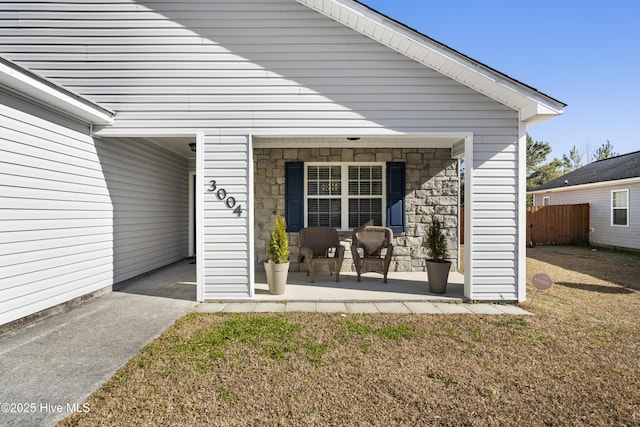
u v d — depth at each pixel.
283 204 6.76
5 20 4.49
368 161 6.78
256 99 4.63
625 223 10.86
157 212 6.81
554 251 10.62
